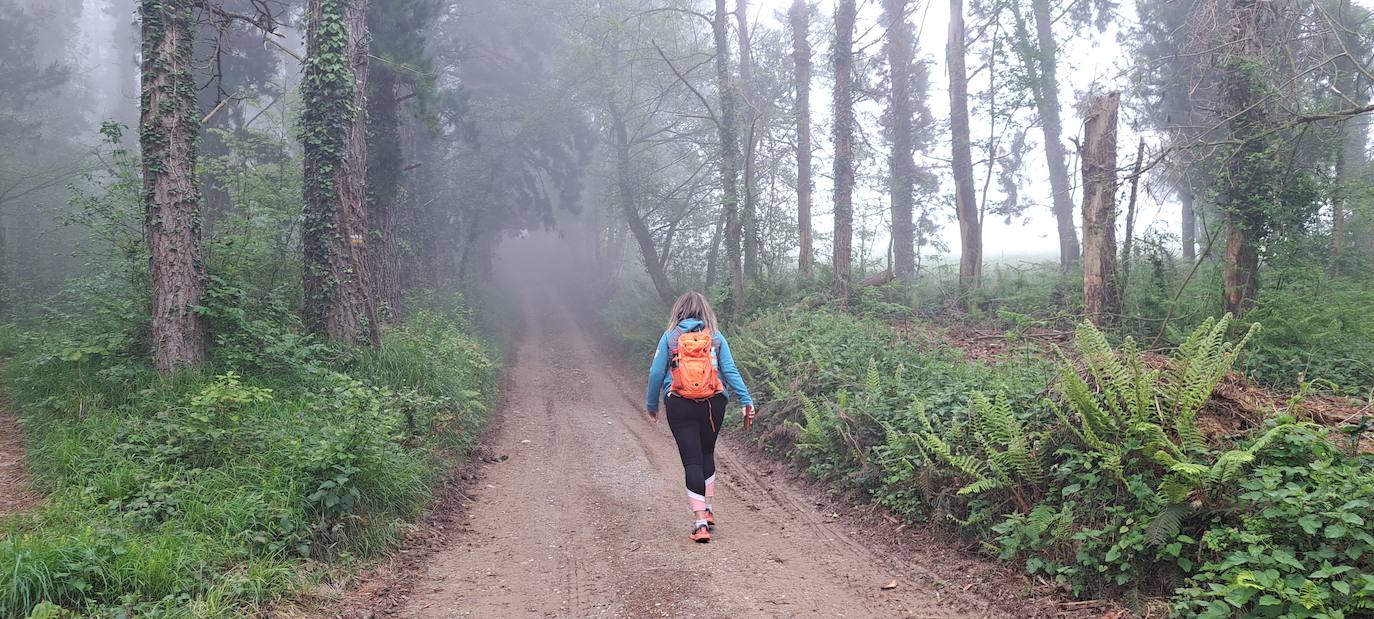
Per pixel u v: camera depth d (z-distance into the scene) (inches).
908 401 274.4
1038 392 219.9
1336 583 123.7
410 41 615.2
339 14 380.8
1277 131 377.4
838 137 678.5
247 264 378.0
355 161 454.3
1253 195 386.6
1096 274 407.2
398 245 684.1
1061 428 196.9
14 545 149.5
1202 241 457.7
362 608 171.5
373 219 603.5
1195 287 446.3
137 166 374.3
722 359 227.1
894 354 359.9
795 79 807.7
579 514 258.1
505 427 438.0
